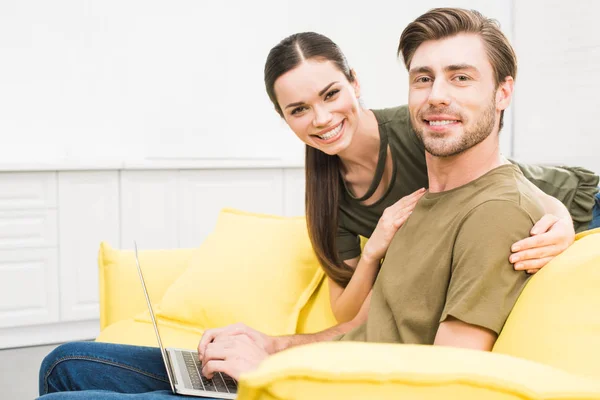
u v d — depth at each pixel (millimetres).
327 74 1528
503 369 691
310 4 4762
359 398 624
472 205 1060
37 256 3562
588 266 916
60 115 4215
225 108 4609
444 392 644
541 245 1010
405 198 1494
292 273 1930
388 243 1493
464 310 960
